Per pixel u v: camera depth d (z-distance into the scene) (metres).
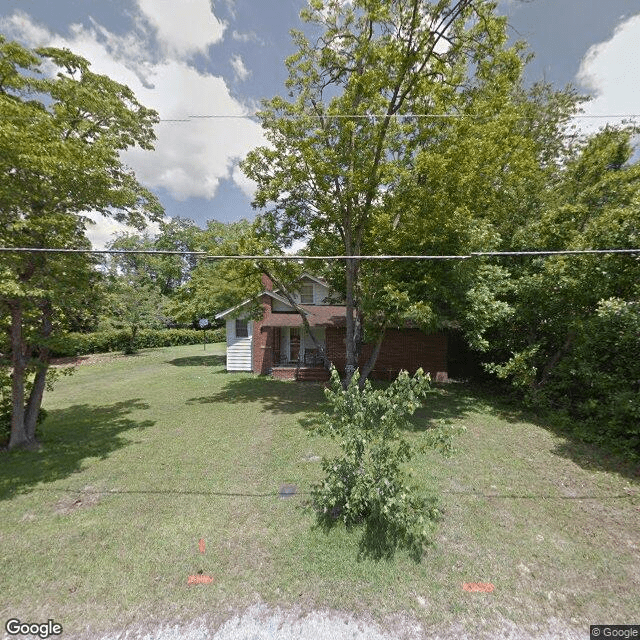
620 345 6.61
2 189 5.09
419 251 8.52
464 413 8.57
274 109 9.43
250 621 2.63
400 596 2.84
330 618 2.65
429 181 8.28
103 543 3.54
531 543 3.52
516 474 5.12
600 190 8.84
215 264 14.69
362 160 8.77
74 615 2.69
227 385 12.80
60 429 7.60
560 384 8.23
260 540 3.56
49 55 6.57
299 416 8.53
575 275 7.42
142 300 22.45
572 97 13.02
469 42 8.86
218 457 5.89
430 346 13.57
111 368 17.09
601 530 3.76
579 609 2.73
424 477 4.99
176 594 2.87
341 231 10.38
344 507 3.68
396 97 8.64
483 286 8.45
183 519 3.98
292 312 15.98
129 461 5.74
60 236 5.86
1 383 6.45
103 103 6.67
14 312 6.14
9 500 4.47
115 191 6.52
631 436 6.17
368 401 3.81
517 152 8.73
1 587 2.96
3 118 5.00
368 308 9.05
